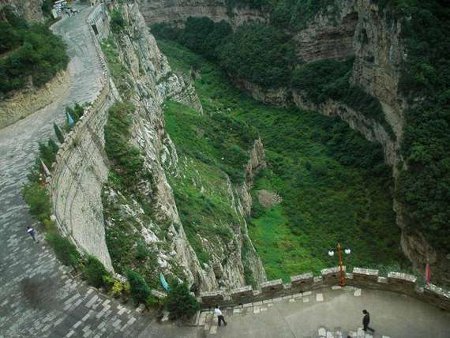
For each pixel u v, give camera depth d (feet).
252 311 88.94
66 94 179.22
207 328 86.38
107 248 126.21
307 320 85.71
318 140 327.06
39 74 173.99
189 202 191.83
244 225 219.61
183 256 143.33
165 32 553.64
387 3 272.92
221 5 496.64
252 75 411.54
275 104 396.78
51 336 86.94
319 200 260.83
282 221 246.27
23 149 143.02
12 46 178.19
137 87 234.17
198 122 286.05
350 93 322.75
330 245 226.79
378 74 288.92
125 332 86.48
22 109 167.84
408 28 260.21
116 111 166.30
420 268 213.87
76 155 129.29
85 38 230.07
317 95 357.20
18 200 119.24
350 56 362.53
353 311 85.76
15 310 93.25
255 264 201.57
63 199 114.62
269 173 288.71
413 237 215.92
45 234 103.76
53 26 260.83
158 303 89.71
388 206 246.68
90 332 86.79
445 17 269.44
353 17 348.38
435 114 239.50
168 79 325.83
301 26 385.50
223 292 90.74
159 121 225.35
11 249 106.01
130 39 288.51
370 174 271.49
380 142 285.23
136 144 162.40
